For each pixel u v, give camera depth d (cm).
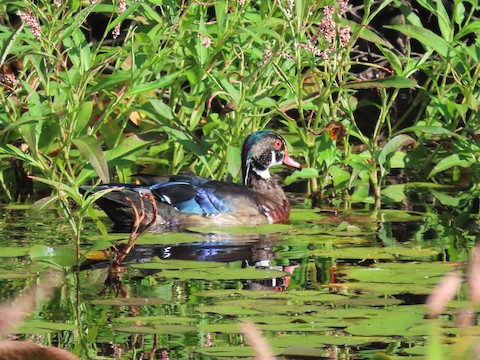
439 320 822
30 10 1336
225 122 1466
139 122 1523
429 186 1523
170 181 1322
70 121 1334
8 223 1250
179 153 1502
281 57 1470
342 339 772
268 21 1367
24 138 1325
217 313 848
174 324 816
